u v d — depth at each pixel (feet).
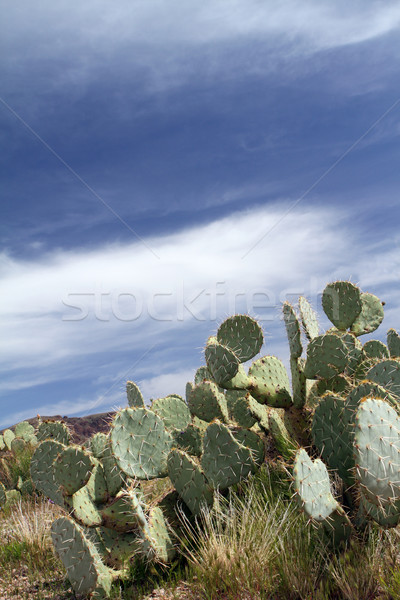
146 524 9.87
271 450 14.79
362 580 8.20
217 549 9.67
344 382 14.66
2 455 31.63
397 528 9.29
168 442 11.87
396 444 8.50
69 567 9.77
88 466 10.56
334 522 9.12
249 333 14.90
